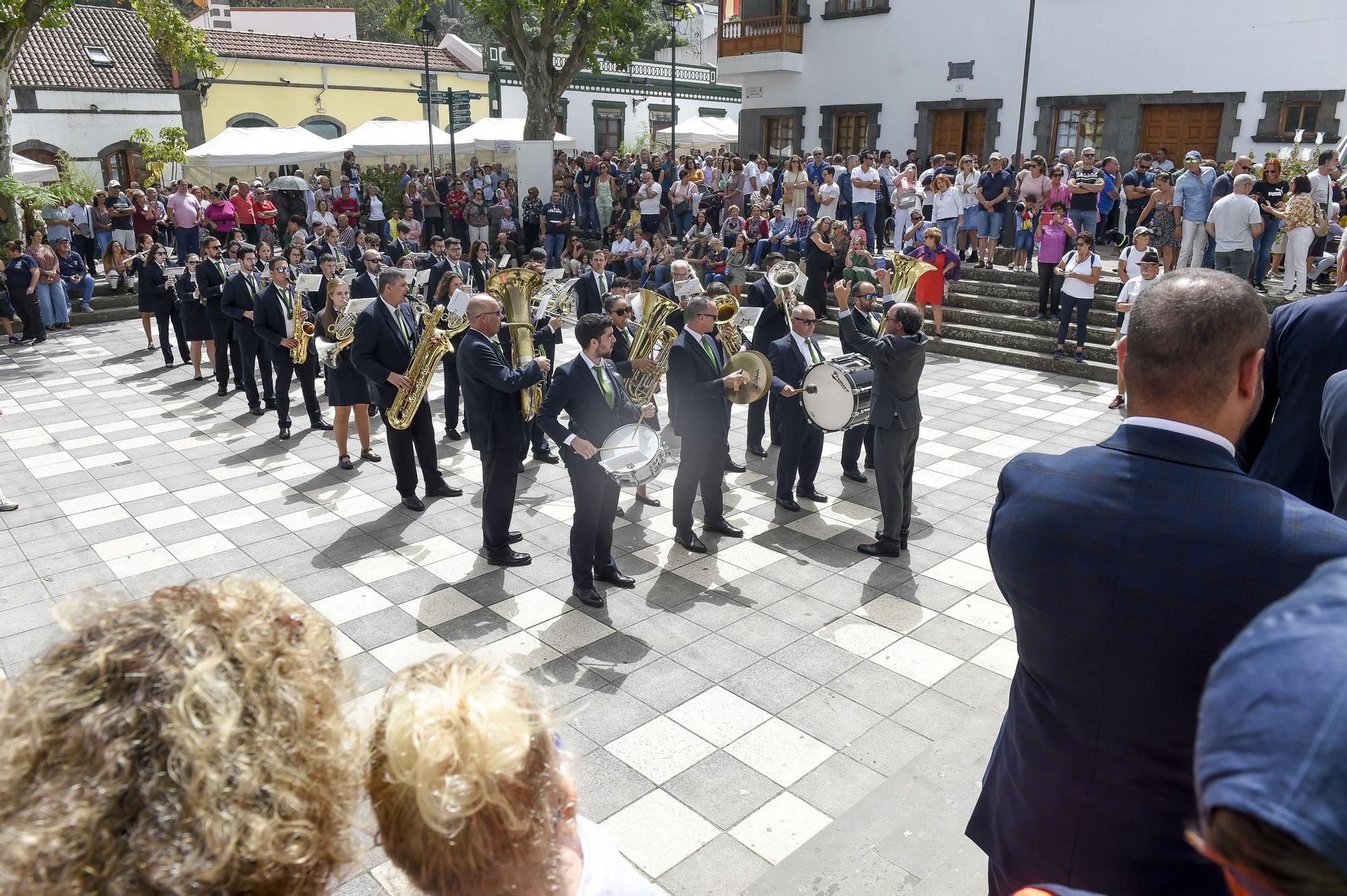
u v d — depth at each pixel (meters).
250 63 28.12
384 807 1.23
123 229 18.69
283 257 9.36
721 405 6.70
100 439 9.60
